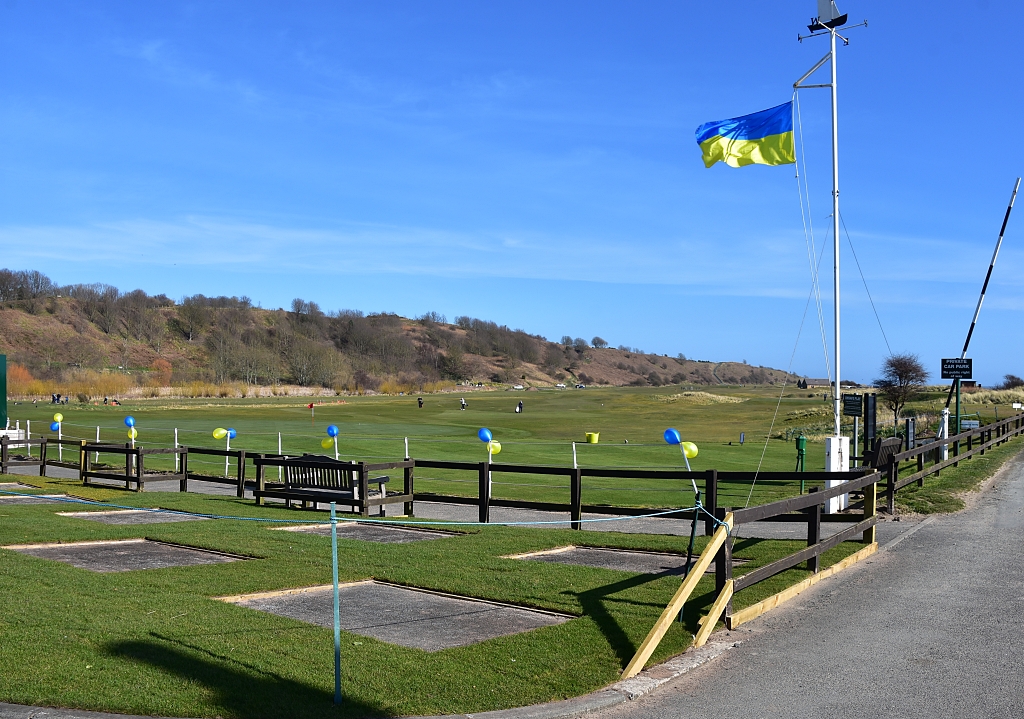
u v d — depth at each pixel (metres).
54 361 111.62
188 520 13.67
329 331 173.88
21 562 9.87
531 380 192.12
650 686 6.41
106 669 6.23
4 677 6.01
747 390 135.38
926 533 13.20
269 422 48.62
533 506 14.86
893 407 49.44
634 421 59.81
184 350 140.25
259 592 8.77
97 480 20.77
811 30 16.56
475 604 8.66
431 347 187.75
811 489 20.41
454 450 31.95
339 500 14.87
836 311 16.45
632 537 12.49
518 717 5.73
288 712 5.62
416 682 6.25
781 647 7.49
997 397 59.25
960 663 7.08
